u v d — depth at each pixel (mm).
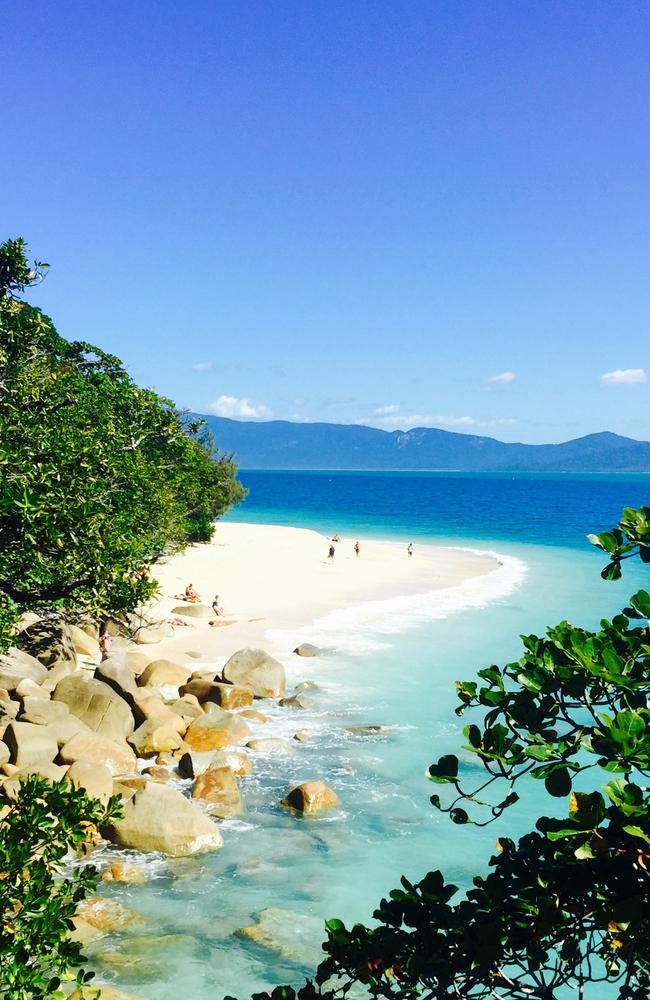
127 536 20469
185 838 18922
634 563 79938
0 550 14859
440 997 4930
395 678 35125
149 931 15672
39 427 16812
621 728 4367
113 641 37062
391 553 83750
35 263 17219
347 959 5273
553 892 4723
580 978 4891
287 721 29172
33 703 23859
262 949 15242
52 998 6941
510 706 5379
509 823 21219
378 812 21734
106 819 7949
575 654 5176
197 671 34688
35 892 7062
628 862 4453
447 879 18203
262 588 57812
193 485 52781
